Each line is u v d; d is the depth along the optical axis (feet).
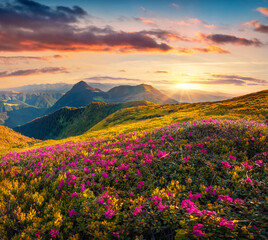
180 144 35.22
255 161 24.54
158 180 24.67
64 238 17.65
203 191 19.52
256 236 12.44
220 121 46.52
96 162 32.48
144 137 47.98
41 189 27.89
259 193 17.30
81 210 19.40
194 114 125.08
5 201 23.97
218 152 30.42
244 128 36.83
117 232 15.03
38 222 19.22
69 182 25.96
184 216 14.49
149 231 15.80
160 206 14.87
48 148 61.87
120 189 24.11
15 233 17.88
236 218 13.89
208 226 12.91
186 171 25.72
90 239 16.38
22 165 38.96
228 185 20.54
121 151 37.45
